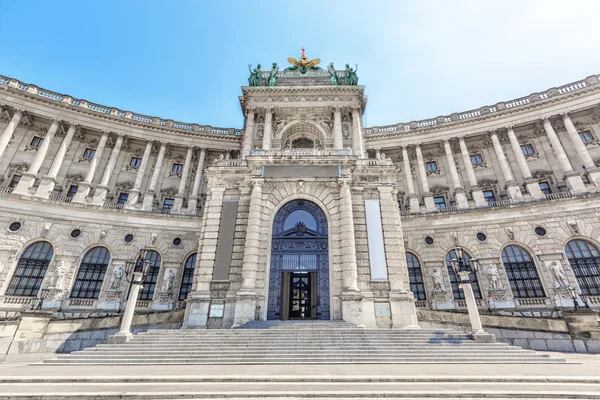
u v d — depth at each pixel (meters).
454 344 13.74
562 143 33.41
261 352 12.60
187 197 36.59
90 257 28.66
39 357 14.62
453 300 27.94
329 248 20.92
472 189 33.06
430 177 37.44
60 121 33.59
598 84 31.62
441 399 6.40
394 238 21.02
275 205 22.28
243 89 34.34
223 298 19.16
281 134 33.44
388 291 19.33
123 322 15.09
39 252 27.23
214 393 6.50
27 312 16.55
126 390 6.87
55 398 6.28
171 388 7.11
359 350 12.91
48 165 32.81
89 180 32.31
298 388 7.11
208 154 40.31
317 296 20.19
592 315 16.67
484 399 6.40
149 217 31.45
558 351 16.98
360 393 6.55
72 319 18.16
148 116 38.41
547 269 26.33
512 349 13.08
